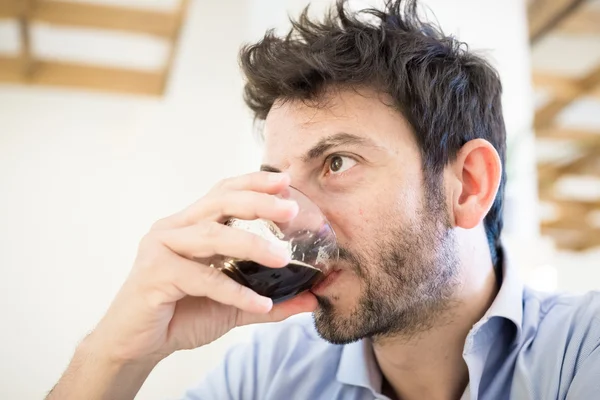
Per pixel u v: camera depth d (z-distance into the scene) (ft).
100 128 15.10
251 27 8.64
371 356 3.58
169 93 14.35
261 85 3.32
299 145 3.08
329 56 3.09
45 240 14.37
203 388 4.09
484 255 3.50
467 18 8.68
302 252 2.59
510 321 3.33
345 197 3.01
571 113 11.89
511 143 7.49
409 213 3.06
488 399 3.23
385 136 3.06
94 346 2.99
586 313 3.26
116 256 14.39
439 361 3.37
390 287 3.00
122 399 3.06
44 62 13.97
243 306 2.64
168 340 3.03
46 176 14.83
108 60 14.10
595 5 9.81
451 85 3.35
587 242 15.66
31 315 13.84
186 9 11.69
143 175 14.39
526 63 8.64
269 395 3.80
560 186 14.32
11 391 13.28
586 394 2.91
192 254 2.71
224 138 13.73
